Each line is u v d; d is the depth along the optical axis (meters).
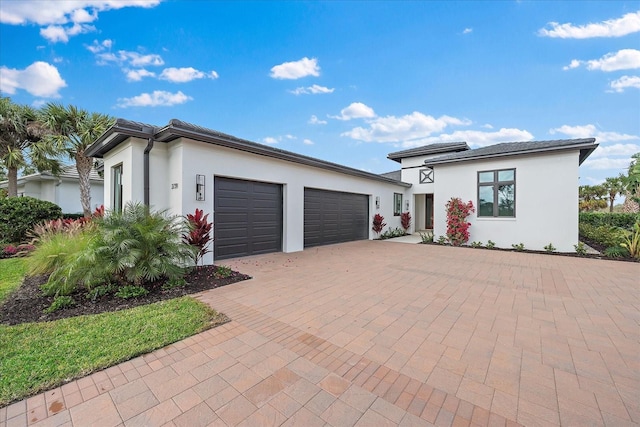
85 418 1.83
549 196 9.30
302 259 7.64
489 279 5.63
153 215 5.04
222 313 3.65
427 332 3.17
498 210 10.24
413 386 2.20
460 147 16.28
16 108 11.32
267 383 2.21
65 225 7.84
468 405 1.98
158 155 6.62
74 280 4.17
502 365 2.50
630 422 1.82
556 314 3.75
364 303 4.12
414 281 5.42
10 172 12.11
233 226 7.45
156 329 3.10
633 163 12.23
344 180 11.44
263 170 8.02
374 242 11.91
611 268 6.68
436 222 11.66
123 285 4.54
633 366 2.49
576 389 2.16
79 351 2.61
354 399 2.04
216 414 1.87
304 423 1.80
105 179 8.16
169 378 2.27
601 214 14.73
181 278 5.06
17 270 5.93
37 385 2.12
